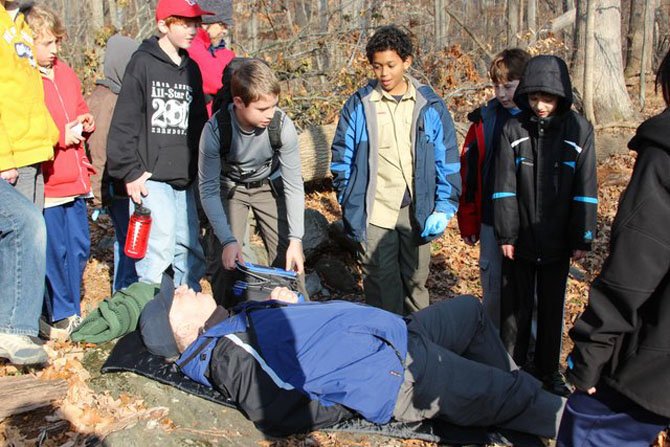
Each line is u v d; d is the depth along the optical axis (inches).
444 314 153.8
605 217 307.9
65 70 169.5
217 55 221.8
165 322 143.1
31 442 124.7
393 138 172.6
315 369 132.3
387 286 179.2
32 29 157.5
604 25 528.1
